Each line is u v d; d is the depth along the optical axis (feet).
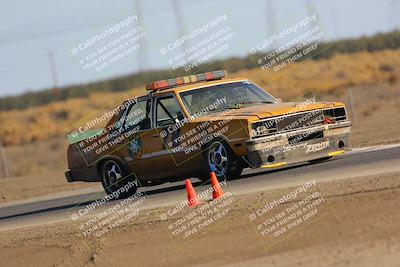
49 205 116.26
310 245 63.46
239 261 63.46
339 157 104.58
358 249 59.52
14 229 93.04
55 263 74.08
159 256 68.39
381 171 83.05
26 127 469.57
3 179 203.41
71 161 110.83
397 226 62.23
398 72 456.86
